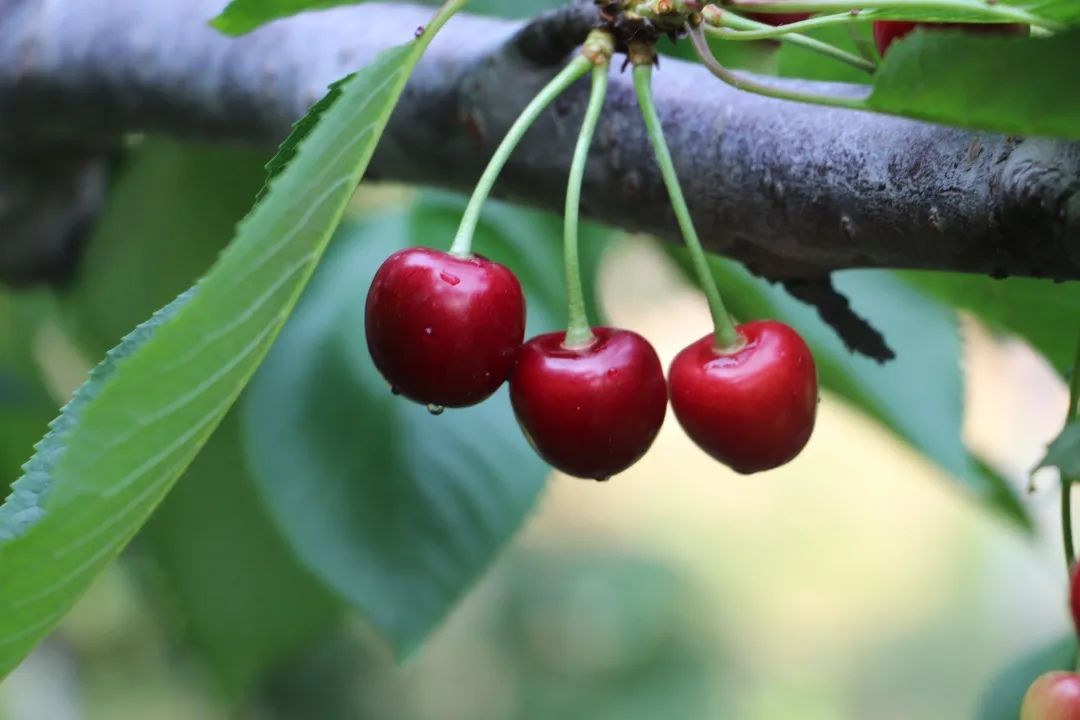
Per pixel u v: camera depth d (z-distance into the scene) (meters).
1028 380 1.92
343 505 0.70
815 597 2.99
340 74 0.67
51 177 0.76
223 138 0.70
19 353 0.91
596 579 1.98
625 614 1.95
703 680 1.93
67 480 0.51
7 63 0.70
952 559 3.07
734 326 0.57
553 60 0.62
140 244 0.82
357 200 0.85
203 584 0.84
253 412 0.71
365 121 0.53
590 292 0.73
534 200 0.64
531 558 2.03
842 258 0.59
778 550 3.04
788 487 3.12
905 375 0.72
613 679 1.90
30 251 0.80
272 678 1.49
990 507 0.75
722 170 0.60
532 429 0.57
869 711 2.77
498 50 0.63
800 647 2.84
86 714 1.40
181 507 0.83
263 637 0.85
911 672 2.85
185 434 0.52
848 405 0.74
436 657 1.86
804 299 0.61
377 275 0.56
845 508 3.14
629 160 0.61
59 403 0.92
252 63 0.68
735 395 0.56
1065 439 0.57
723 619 2.42
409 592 0.69
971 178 0.56
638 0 0.57
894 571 3.02
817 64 0.64
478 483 0.70
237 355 0.52
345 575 0.69
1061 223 0.55
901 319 0.73
